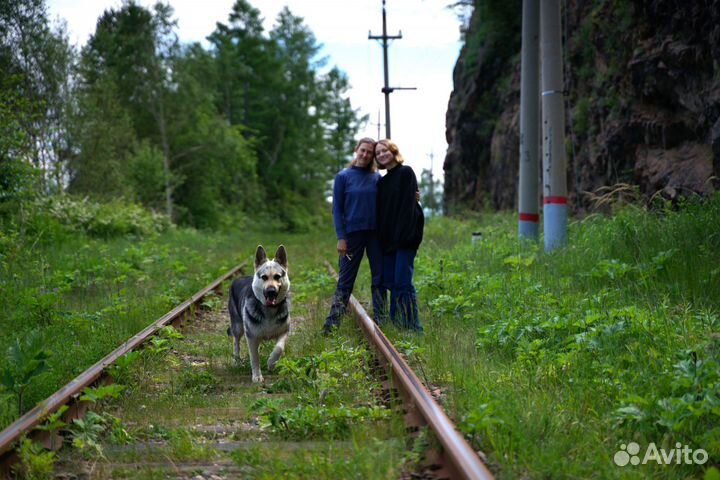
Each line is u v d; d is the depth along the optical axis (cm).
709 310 652
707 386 421
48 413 423
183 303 940
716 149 1097
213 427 467
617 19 1540
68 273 1120
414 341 678
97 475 377
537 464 354
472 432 396
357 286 1151
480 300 828
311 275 1320
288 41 6134
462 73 2994
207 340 800
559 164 1150
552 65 1157
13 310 845
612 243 959
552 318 645
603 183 1561
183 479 371
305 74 6062
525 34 1287
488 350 632
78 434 420
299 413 453
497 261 1118
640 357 511
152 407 509
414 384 469
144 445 431
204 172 4125
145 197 3356
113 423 450
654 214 1046
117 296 977
